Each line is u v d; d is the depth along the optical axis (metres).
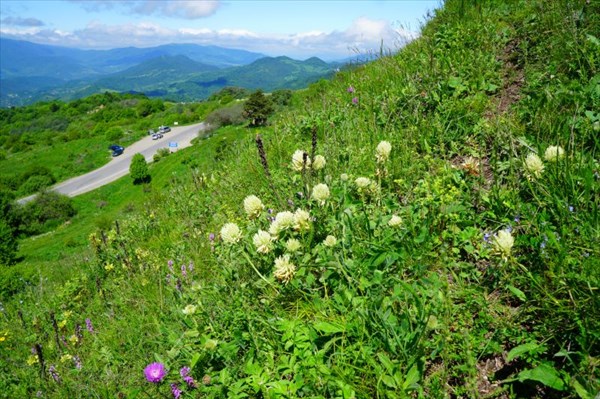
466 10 8.79
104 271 7.97
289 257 3.22
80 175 144.00
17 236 90.62
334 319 2.84
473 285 2.98
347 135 6.05
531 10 7.24
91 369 4.36
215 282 4.02
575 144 3.78
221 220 6.36
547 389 2.27
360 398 2.37
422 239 3.26
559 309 2.40
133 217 10.32
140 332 4.53
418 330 2.43
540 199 3.38
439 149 4.90
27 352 6.01
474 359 2.37
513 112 5.09
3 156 167.38
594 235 2.70
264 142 8.08
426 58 7.54
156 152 154.50
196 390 2.93
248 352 2.87
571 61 5.21
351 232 3.30
